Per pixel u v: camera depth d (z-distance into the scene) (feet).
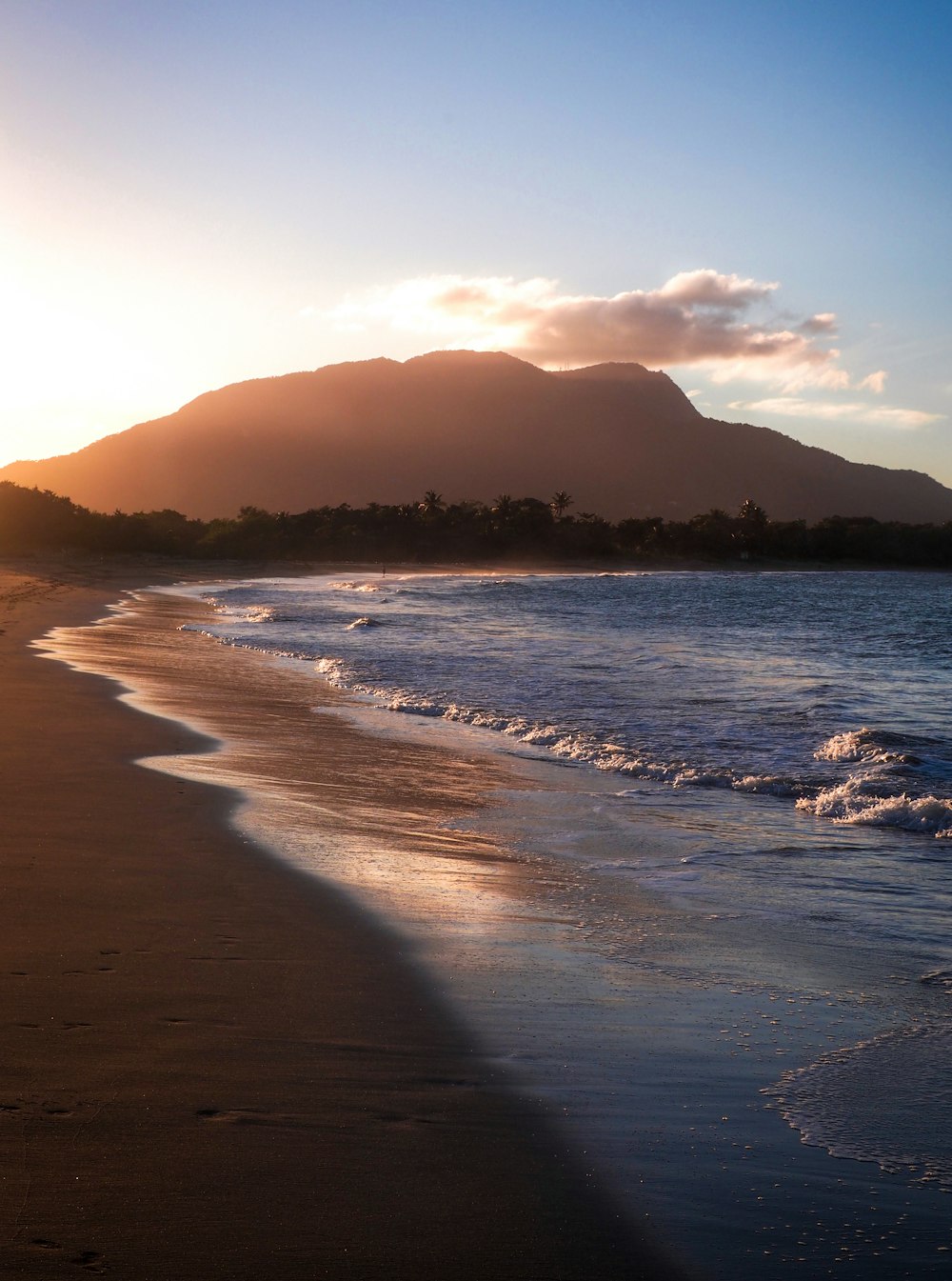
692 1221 10.86
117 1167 11.00
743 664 91.56
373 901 21.81
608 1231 10.59
